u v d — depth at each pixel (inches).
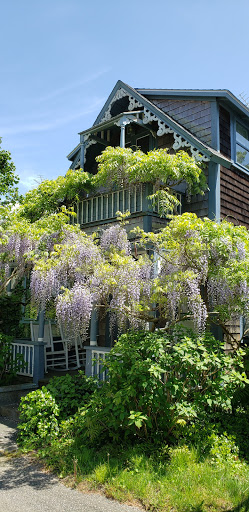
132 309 255.3
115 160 350.3
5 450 219.0
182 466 180.5
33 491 168.4
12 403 313.7
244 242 261.0
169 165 326.6
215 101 391.5
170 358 206.7
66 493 165.9
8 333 421.1
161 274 265.7
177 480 167.9
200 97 401.4
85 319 246.1
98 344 443.5
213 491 159.6
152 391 201.8
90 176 402.3
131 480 168.9
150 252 318.3
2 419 282.8
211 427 219.1
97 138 448.5
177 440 207.9
